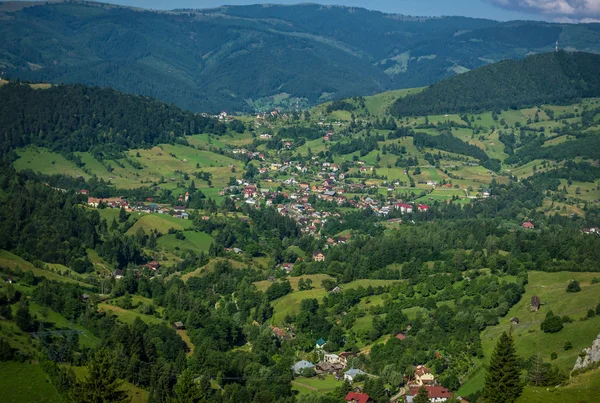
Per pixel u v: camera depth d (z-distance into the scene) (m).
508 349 169.75
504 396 166.00
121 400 168.62
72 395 171.75
